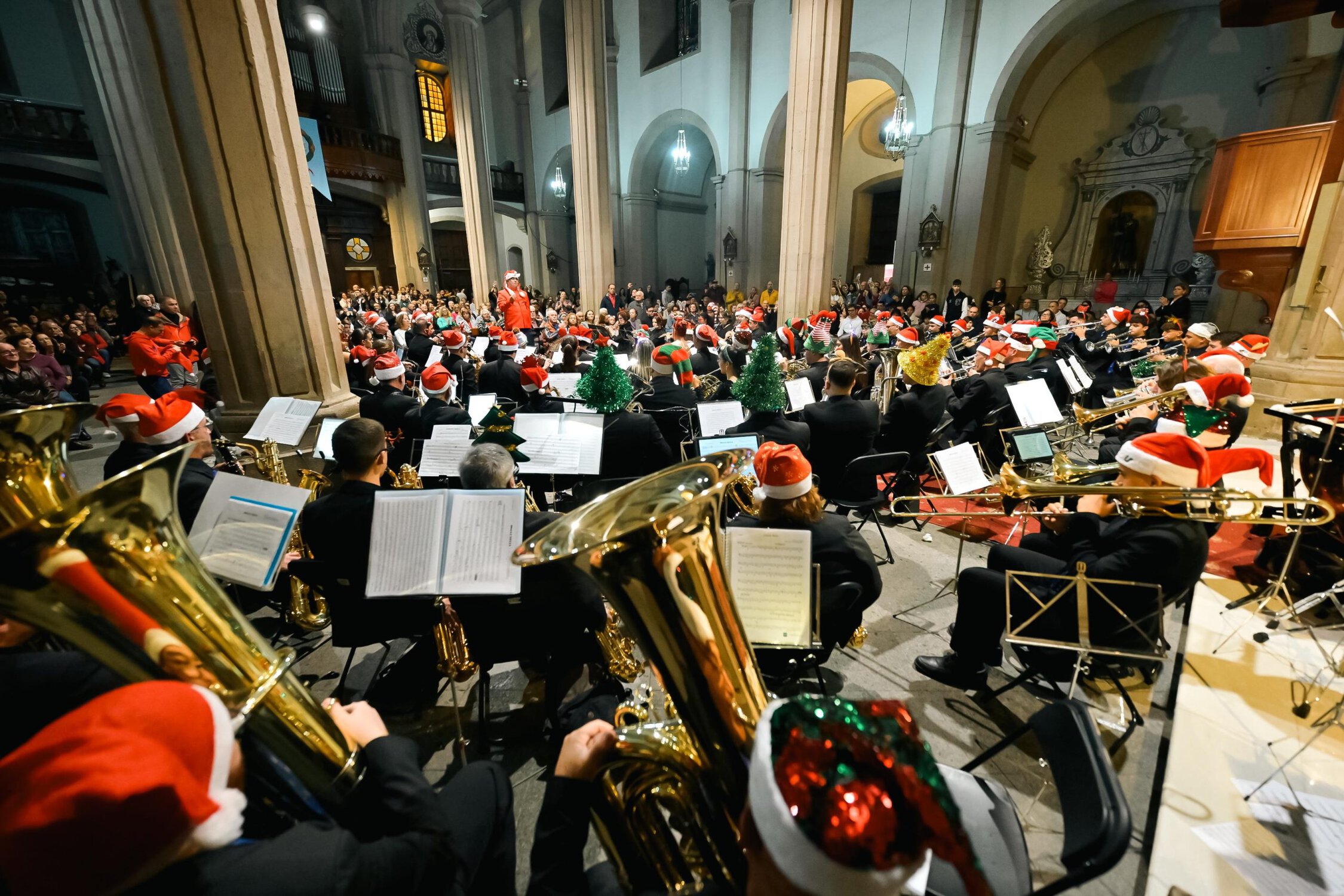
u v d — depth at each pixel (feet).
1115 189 44.29
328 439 11.71
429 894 3.06
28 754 1.93
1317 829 5.69
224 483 5.98
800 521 6.77
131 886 1.90
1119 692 7.55
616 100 68.39
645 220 72.69
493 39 76.95
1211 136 39.99
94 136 38.42
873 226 66.80
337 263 62.03
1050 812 6.07
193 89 10.72
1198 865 5.36
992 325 25.59
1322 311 15.44
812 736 1.90
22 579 2.74
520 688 8.03
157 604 3.04
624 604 3.41
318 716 3.19
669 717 4.42
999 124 41.83
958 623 7.53
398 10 59.57
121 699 2.12
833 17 27.96
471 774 4.35
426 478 11.12
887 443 13.60
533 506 10.04
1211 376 11.19
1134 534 6.33
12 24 44.60
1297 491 12.10
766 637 5.65
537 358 12.92
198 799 2.03
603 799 3.33
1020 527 12.48
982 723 7.29
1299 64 33.24
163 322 19.30
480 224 59.62
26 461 4.09
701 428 11.82
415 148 63.21
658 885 3.28
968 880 1.70
